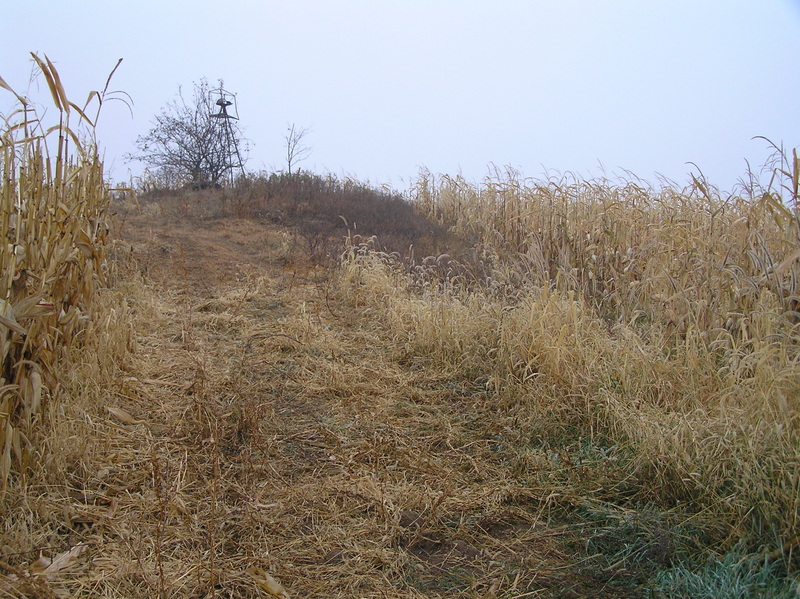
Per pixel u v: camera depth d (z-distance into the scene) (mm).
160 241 10422
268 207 13766
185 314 6918
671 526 3320
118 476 3648
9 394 3324
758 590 2736
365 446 4270
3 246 3430
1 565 2732
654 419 4188
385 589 2910
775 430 3398
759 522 3143
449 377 5652
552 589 2967
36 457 3482
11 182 3725
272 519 3377
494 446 4426
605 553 3227
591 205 8680
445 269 8742
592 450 4234
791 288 4852
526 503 3734
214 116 19875
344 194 15055
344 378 5457
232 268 9320
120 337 5219
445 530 3422
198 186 17422
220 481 3682
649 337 5773
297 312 7219
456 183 15656
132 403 4602
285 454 4168
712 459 3568
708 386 4645
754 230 5410
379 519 3471
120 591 2752
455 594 2918
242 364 5438
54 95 4219
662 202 8102
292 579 2945
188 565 2949
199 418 4293
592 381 4891
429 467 4043
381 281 8148
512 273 7996
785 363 3916
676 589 2848
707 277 5645
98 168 6059
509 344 5652
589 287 7680
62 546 3018
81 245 4859
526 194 10344
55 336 4121
